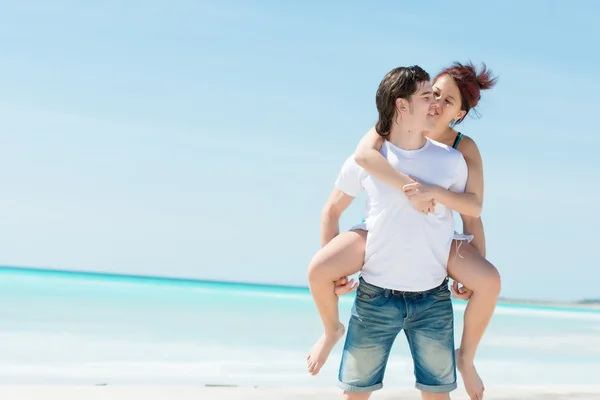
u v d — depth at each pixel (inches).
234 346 343.9
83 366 262.8
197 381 243.0
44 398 187.6
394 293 124.8
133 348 319.6
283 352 328.8
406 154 127.2
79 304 591.8
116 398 192.4
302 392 213.0
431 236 124.2
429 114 127.3
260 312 611.5
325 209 140.1
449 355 125.8
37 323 403.5
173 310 589.6
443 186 127.3
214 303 758.5
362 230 130.3
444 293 126.8
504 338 476.4
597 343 468.8
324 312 134.0
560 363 350.3
